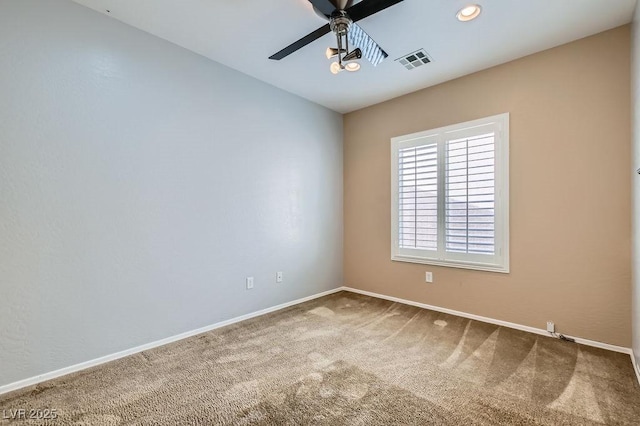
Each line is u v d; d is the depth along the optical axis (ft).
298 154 12.32
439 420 5.35
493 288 9.84
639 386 6.28
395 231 12.37
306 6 7.02
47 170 6.56
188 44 8.66
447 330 9.35
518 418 5.39
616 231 7.80
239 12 7.24
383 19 7.38
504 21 7.48
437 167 11.03
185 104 8.88
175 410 5.64
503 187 9.52
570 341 8.43
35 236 6.44
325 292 13.52
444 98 10.87
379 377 6.73
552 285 8.76
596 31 7.89
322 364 7.31
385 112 12.71
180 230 8.81
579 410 5.58
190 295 9.04
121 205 7.67
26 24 6.29
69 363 6.90
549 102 8.72
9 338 6.16
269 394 6.13
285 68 10.01
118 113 7.58
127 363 7.36
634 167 7.13
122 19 7.52
